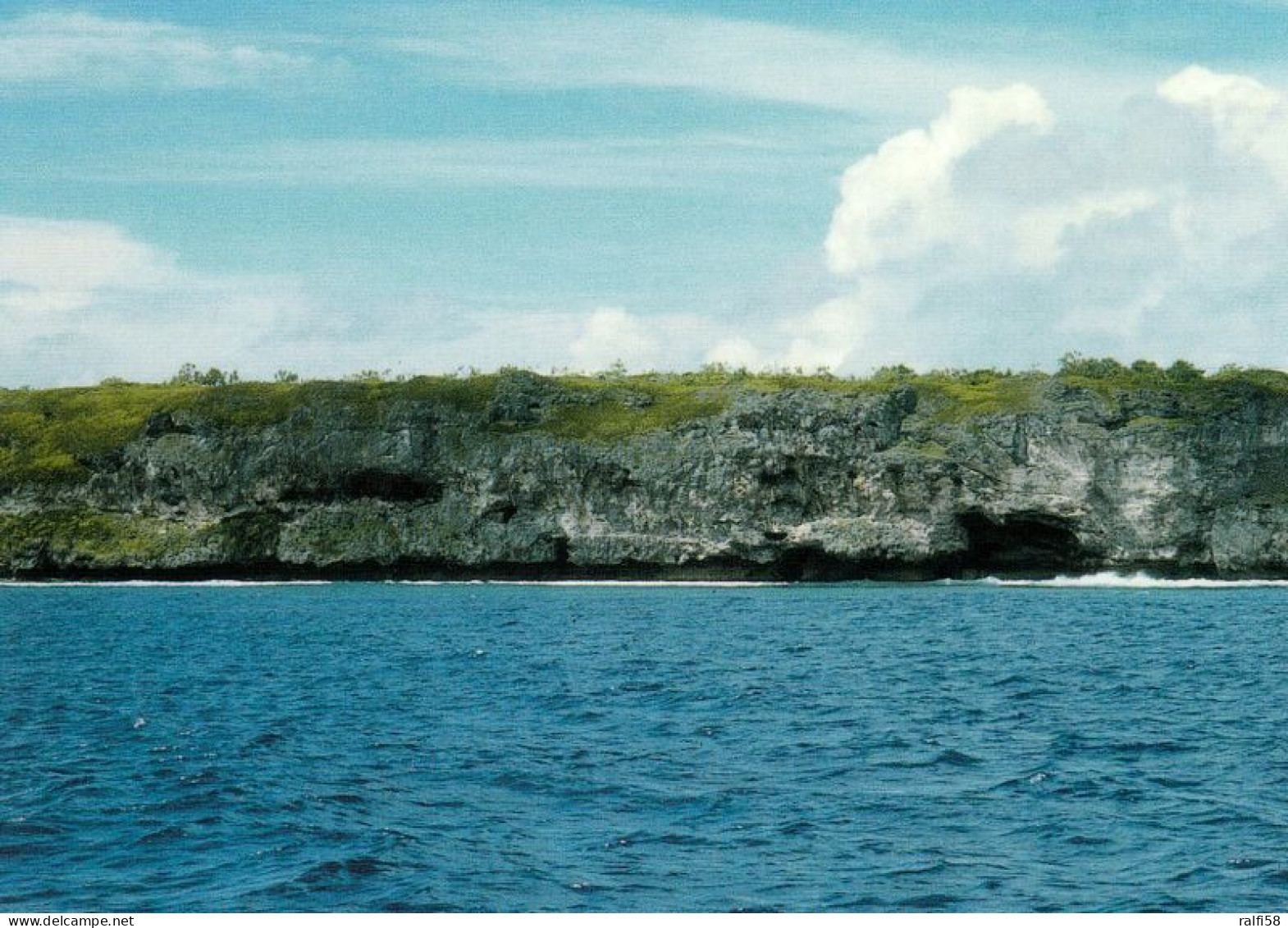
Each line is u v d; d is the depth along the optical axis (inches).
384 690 2292.1
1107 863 1196.5
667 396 5949.8
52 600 4827.8
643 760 1633.9
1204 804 1389.0
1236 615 3698.3
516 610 4141.2
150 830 1341.0
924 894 1117.1
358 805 1434.5
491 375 6309.1
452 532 5767.7
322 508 5920.3
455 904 1104.8
